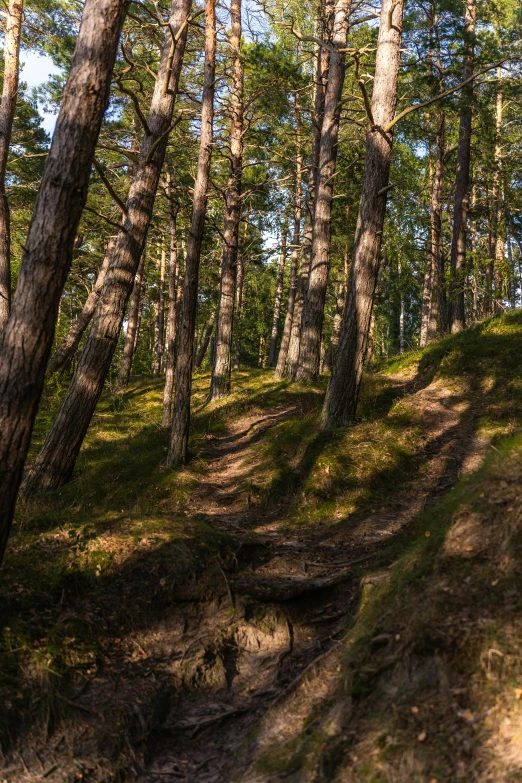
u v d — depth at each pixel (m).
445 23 19.23
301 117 23.38
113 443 14.55
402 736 3.54
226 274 18.45
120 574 5.84
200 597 5.81
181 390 11.32
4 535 4.75
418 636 4.02
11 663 4.58
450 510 5.51
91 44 5.05
